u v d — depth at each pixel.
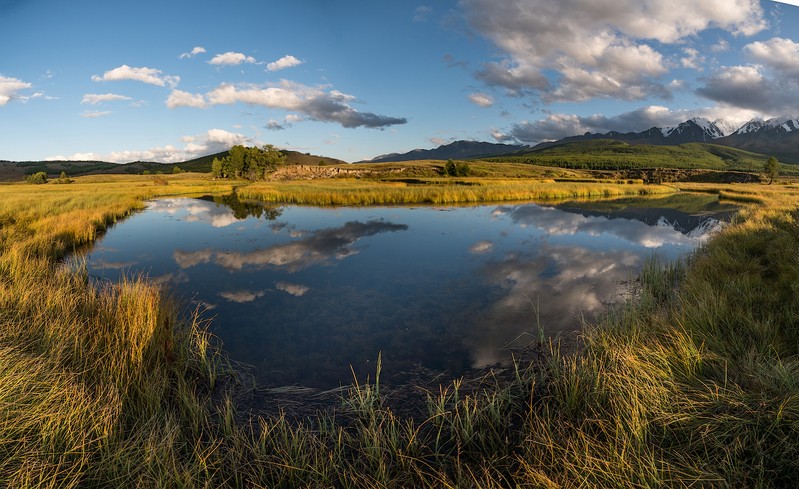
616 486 3.06
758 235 11.56
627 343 5.39
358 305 9.05
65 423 3.60
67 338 5.34
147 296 7.04
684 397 3.91
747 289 6.59
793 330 4.99
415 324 7.85
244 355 6.57
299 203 34.03
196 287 10.54
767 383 3.76
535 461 3.63
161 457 3.57
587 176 106.44
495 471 3.73
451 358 6.34
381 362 6.29
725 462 3.13
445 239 17.17
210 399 5.14
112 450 3.57
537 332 7.19
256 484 3.59
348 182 65.81
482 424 4.49
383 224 21.58
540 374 5.50
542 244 16.05
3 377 3.74
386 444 4.16
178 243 16.53
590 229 19.97
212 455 3.95
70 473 3.18
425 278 11.20
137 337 5.64
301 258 13.85
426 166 101.12
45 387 4.01
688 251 14.38
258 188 45.84
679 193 47.50
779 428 3.28
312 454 4.05
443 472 3.78
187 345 6.25
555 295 9.38
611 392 4.38
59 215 18.62
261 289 10.35
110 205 25.70
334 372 5.99
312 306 9.03
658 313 6.61
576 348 6.29
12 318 5.73
